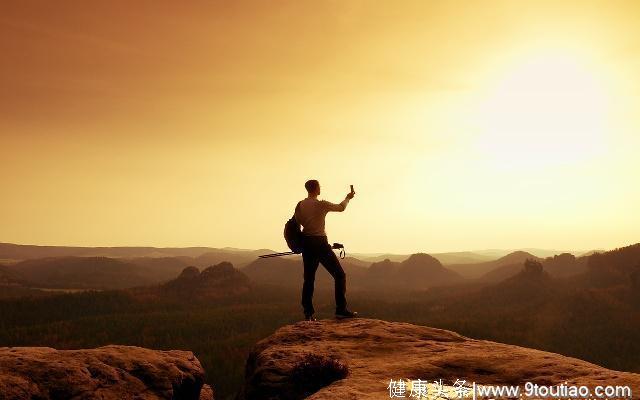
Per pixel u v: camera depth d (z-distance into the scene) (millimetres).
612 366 105500
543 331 131000
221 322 137375
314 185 9656
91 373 6113
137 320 140125
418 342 8234
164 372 6809
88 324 134875
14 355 6062
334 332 8930
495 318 148625
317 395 5621
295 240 9484
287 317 143375
